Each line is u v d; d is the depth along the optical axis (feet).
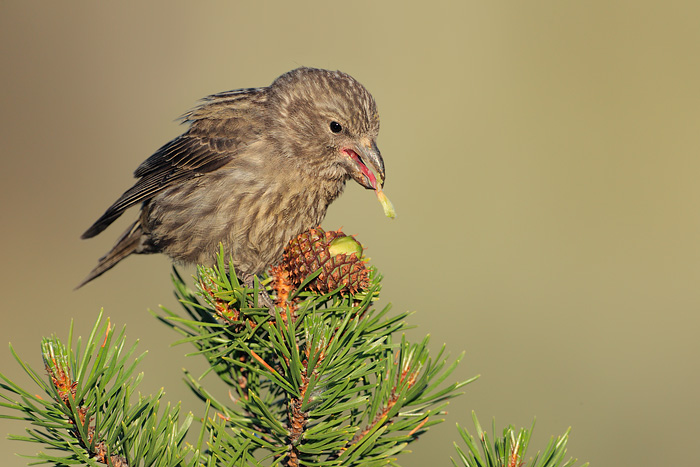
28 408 16.03
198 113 32.76
